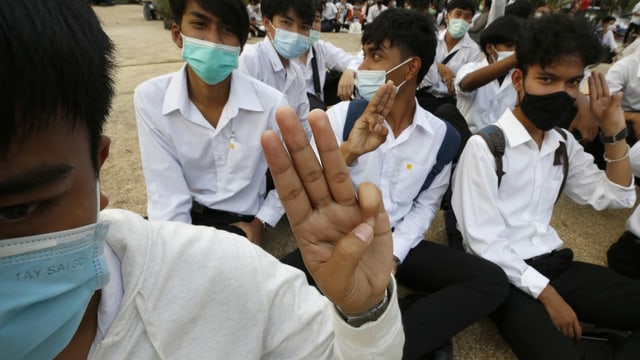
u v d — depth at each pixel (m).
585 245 2.55
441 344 1.51
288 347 0.76
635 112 3.20
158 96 1.92
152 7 12.64
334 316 0.75
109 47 0.50
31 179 0.41
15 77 0.36
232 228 2.04
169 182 1.94
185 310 0.62
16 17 0.36
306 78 3.82
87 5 0.46
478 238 1.75
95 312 0.60
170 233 0.67
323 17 12.48
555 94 1.63
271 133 0.66
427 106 3.81
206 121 1.95
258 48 3.15
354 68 3.52
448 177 2.03
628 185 1.82
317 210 0.71
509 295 1.66
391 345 0.75
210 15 1.75
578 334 1.56
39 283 0.50
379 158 1.91
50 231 0.47
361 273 0.71
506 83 3.27
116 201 2.68
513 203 1.82
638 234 2.11
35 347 0.54
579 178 1.95
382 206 0.74
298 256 1.79
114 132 3.74
